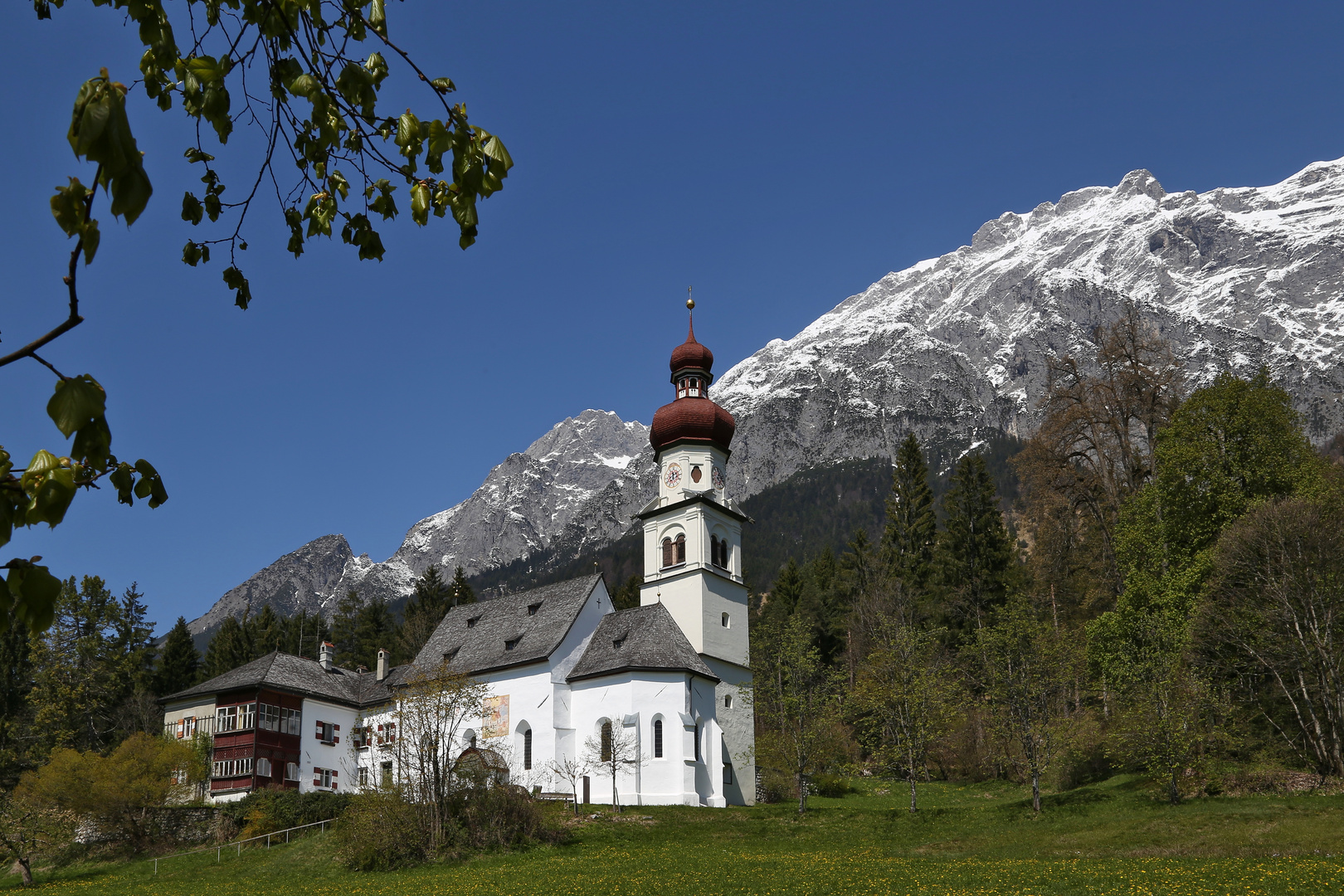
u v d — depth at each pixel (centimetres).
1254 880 3162
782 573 12181
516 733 6291
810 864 4103
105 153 522
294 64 813
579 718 6228
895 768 8062
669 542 7344
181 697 7000
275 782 6644
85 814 5822
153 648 10688
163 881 4922
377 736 6112
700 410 7619
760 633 9394
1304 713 5512
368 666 11875
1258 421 6166
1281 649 5266
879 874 3744
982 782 7731
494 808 4950
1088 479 7312
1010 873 3634
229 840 5816
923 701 6188
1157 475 6625
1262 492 6100
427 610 12112
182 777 6366
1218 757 5391
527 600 6988
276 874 4912
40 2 669
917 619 9769
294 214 945
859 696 7219
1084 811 5128
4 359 548
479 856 4738
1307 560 5350
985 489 10019
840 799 7319
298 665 7269
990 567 9719
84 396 559
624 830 5147
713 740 6312
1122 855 4025
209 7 790
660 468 7662
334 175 938
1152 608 6103
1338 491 5775
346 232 948
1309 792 4750
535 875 4125
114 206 539
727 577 7250
